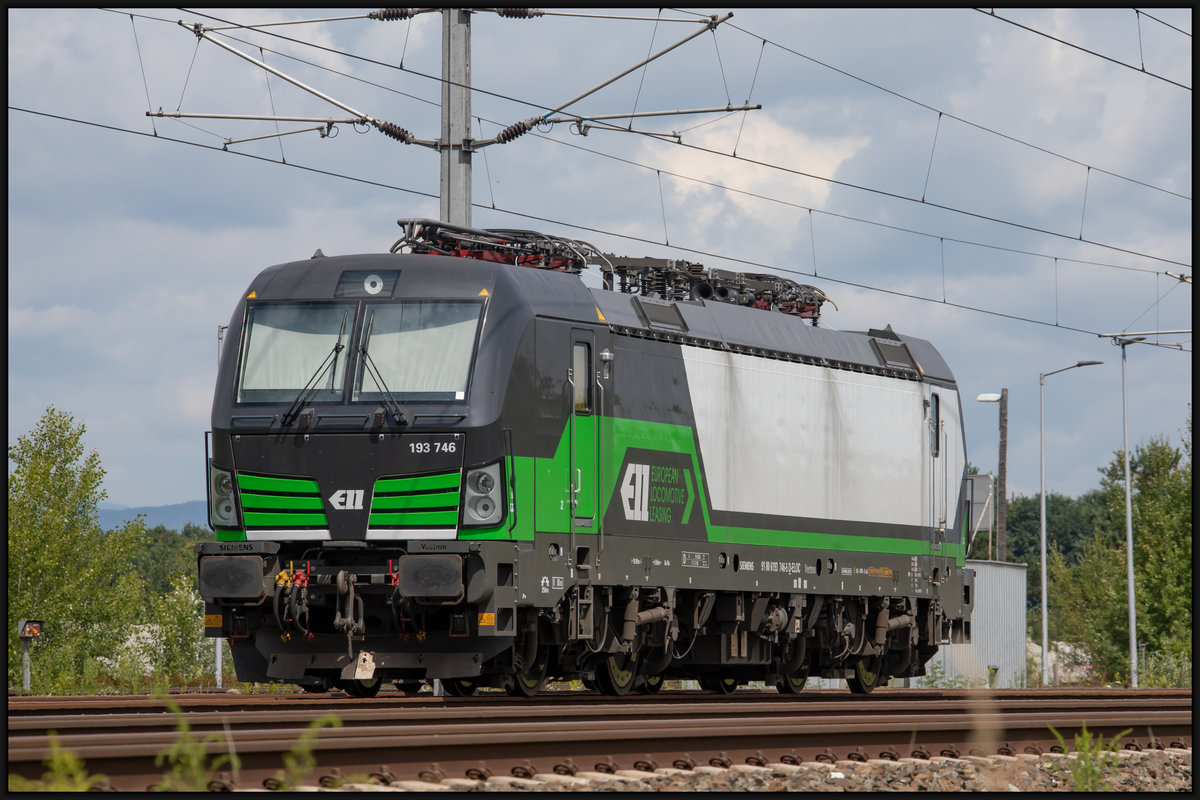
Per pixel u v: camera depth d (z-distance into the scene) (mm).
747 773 20531
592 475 31469
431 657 29094
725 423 35969
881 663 42812
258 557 28891
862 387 41281
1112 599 110562
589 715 25109
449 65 38156
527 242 34156
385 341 29344
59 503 74938
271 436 29250
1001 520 99875
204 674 66688
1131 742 26375
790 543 37906
